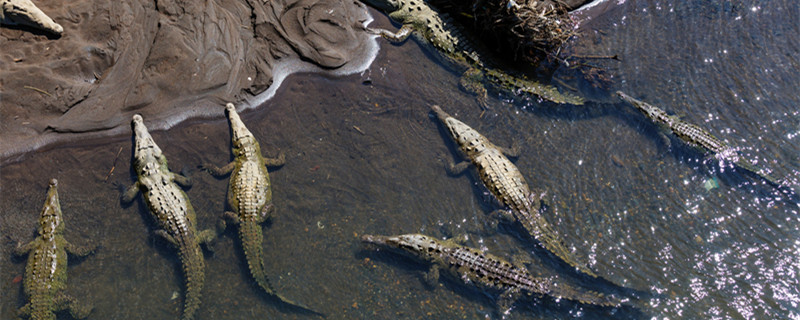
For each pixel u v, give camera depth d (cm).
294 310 972
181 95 1073
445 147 1103
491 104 1146
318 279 994
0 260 967
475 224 1048
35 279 949
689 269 1011
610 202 1063
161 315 962
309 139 1081
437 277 1002
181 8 1097
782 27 1227
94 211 1005
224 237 1007
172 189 1014
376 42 1178
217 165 1056
